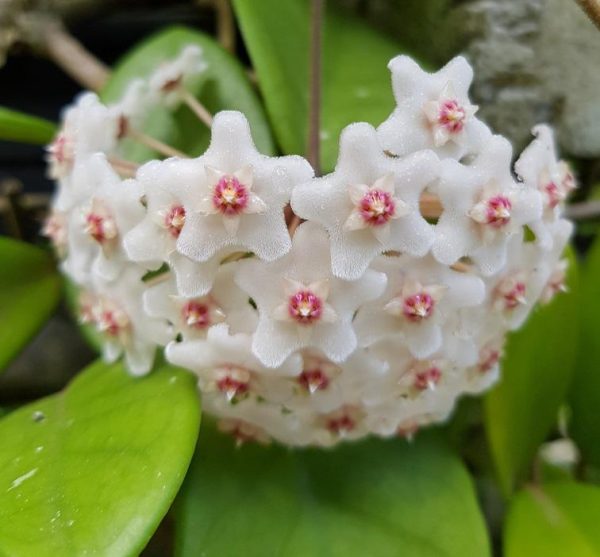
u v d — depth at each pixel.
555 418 0.15
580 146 0.17
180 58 0.14
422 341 0.11
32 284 0.15
